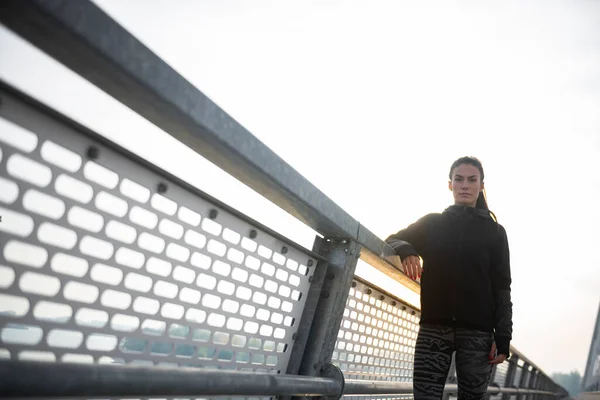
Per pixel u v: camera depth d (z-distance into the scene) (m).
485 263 2.01
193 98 0.97
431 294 2.04
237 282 1.46
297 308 1.81
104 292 1.05
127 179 1.06
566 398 16.88
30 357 0.92
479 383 1.95
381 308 2.56
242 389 1.26
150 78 0.86
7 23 0.70
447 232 2.09
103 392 0.87
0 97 0.79
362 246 1.95
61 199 0.93
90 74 0.84
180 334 1.27
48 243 0.92
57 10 0.67
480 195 2.33
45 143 0.88
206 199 1.27
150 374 0.97
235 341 1.49
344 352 2.24
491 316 1.99
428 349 2.01
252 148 1.18
